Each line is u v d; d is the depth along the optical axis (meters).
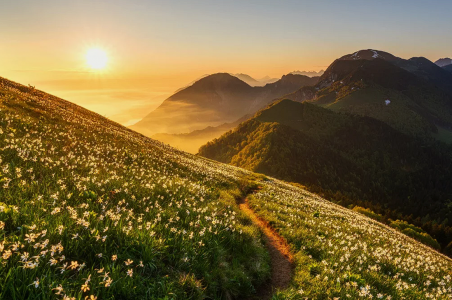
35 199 6.20
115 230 5.96
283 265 9.69
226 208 13.62
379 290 8.53
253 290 7.34
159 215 7.92
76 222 5.50
